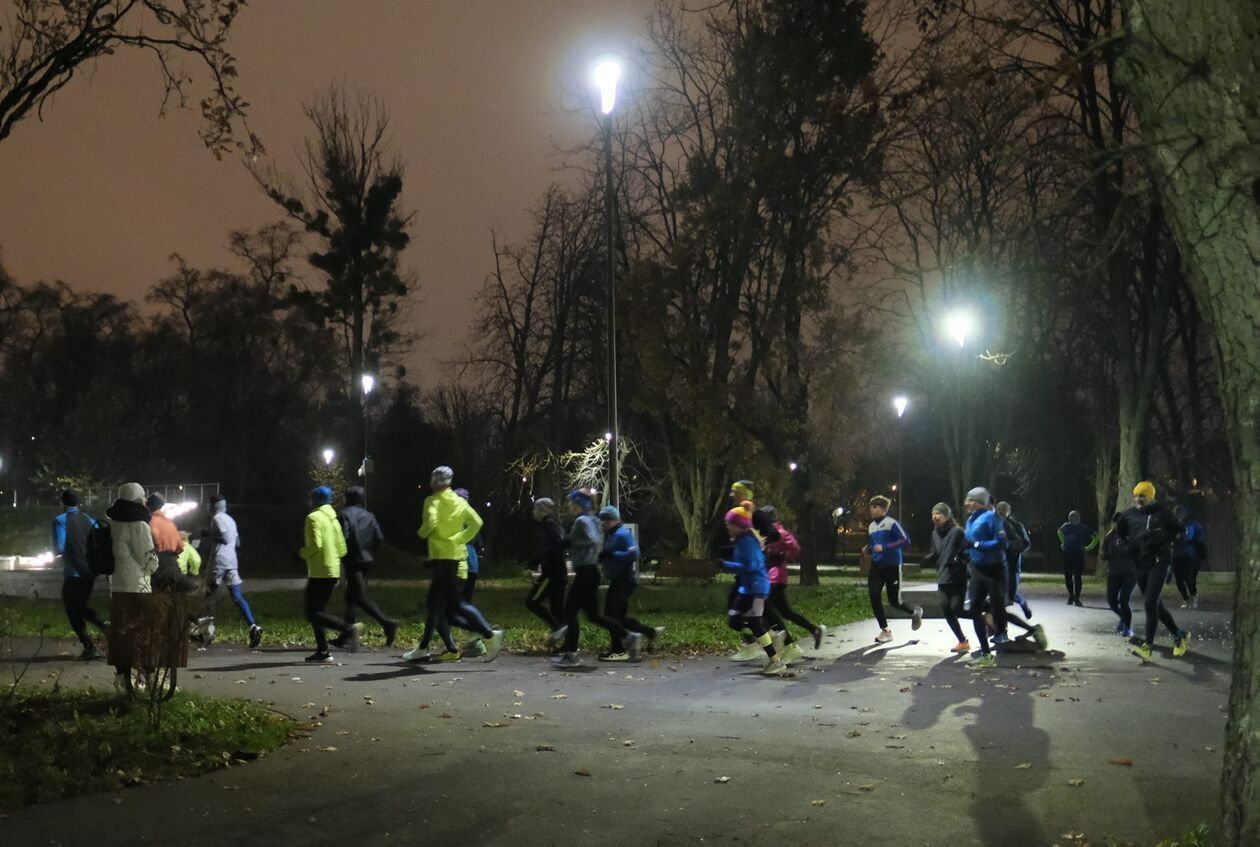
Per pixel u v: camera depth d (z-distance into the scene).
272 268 59.56
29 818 6.52
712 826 6.49
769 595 14.20
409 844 6.15
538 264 46.09
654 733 9.14
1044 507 55.03
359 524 15.07
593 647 15.58
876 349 33.59
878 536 16.19
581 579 13.67
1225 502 38.44
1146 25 5.08
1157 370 34.28
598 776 7.64
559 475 44.09
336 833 6.33
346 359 58.88
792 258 33.50
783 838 6.27
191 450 63.28
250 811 6.74
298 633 17.62
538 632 17.56
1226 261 5.00
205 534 15.95
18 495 65.56
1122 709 10.31
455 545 13.91
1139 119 5.29
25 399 65.69
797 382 34.31
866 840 6.23
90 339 67.00
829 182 32.03
